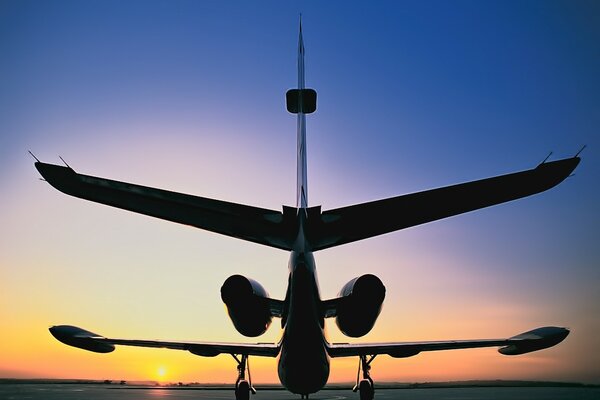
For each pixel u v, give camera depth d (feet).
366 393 49.55
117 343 43.57
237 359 48.06
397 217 22.77
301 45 36.70
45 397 67.51
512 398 70.59
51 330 41.75
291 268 32.32
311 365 32.91
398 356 47.26
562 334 38.22
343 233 23.41
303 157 34.01
